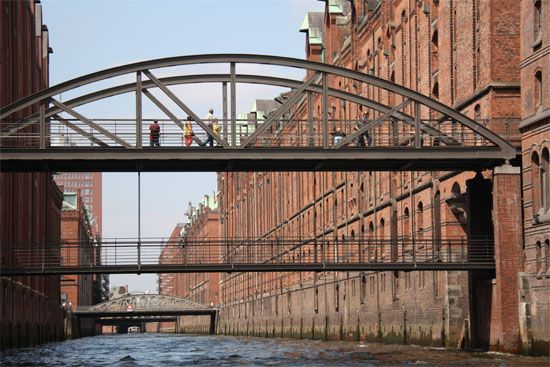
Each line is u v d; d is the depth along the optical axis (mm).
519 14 42625
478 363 34031
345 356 43312
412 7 54062
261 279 103375
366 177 63375
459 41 46219
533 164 37906
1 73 51562
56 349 62375
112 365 41469
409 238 53656
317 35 84062
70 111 37844
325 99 38594
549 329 35812
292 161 38812
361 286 63188
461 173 44969
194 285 183375
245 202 118750
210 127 39938
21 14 61531
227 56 38500
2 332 50344
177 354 53906
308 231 82688
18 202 58656
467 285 46156
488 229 41188
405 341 53531
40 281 73125
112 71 38031
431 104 38438
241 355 49500
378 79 38500
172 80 38781
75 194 140000
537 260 37438
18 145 51719
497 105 42375
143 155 37875
